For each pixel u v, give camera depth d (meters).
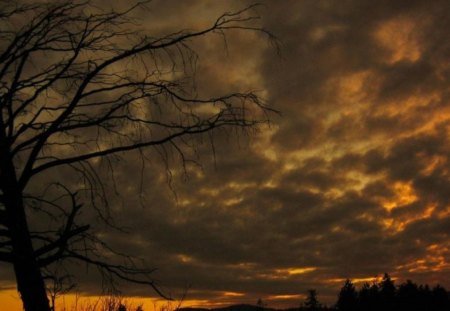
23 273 7.61
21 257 7.59
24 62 7.85
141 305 9.13
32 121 7.89
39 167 7.71
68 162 7.71
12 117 7.77
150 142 7.85
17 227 7.63
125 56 7.97
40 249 7.67
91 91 7.93
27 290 7.59
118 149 7.77
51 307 7.80
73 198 7.90
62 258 7.94
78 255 7.82
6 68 7.73
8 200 7.65
